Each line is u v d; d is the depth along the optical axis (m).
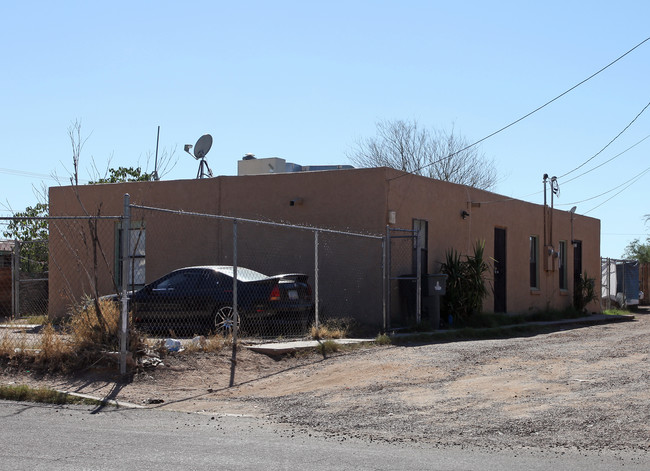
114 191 18.94
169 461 5.99
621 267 32.03
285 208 17.31
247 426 7.63
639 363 11.20
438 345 13.69
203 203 18.12
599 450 6.49
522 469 5.85
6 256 21.86
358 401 8.93
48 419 7.79
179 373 10.35
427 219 17.92
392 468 5.85
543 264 24.02
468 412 8.15
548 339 15.42
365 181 16.47
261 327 13.73
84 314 10.76
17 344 10.80
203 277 14.03
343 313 16.48
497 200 21.33
